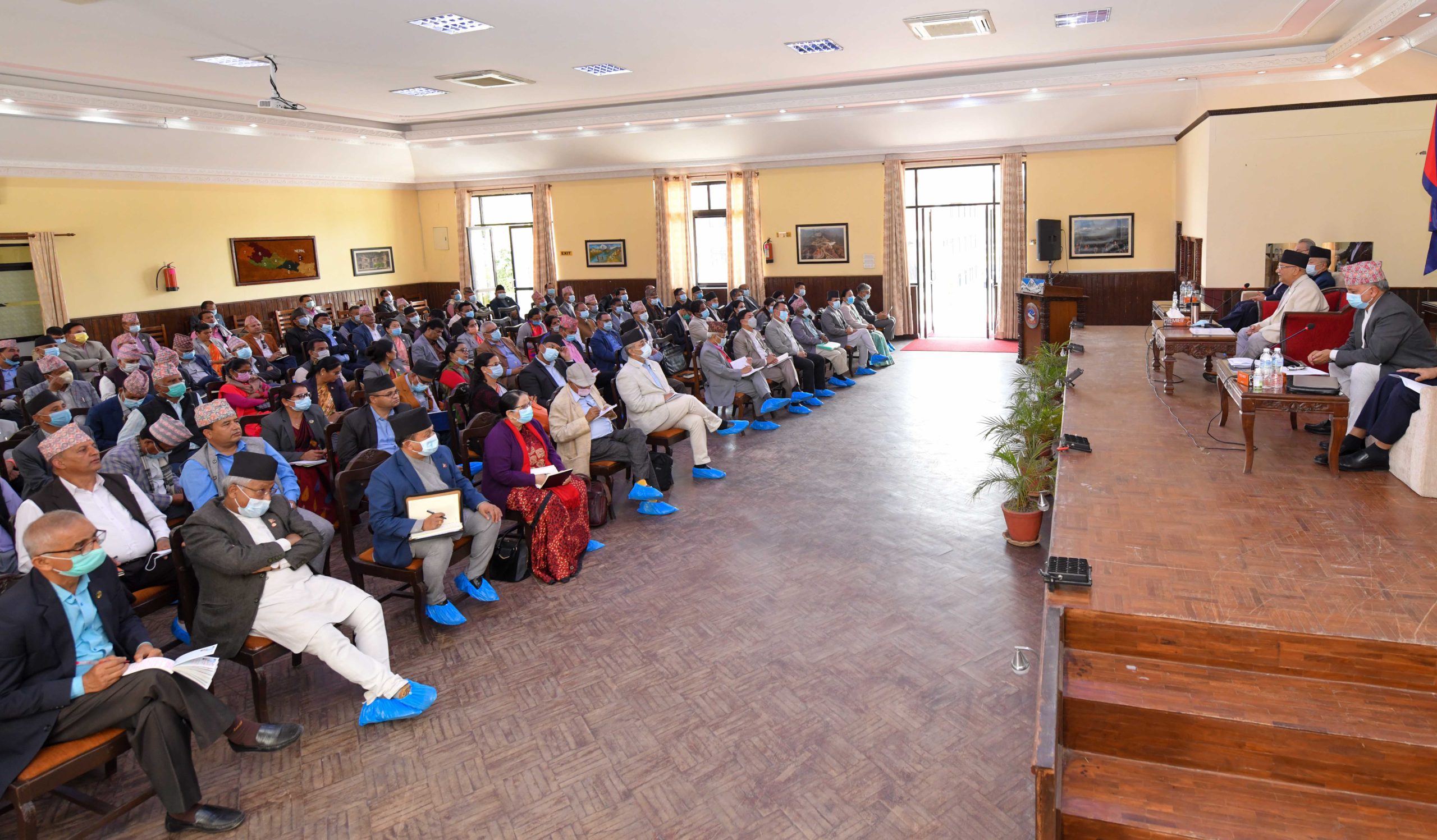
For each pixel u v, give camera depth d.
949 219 16.41
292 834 3.17
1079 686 3.28
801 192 17.03
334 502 6.00
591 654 4.41
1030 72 12.24
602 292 19.06
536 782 3.41
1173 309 8.82
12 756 2.89
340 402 7.20
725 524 6.29
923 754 3.46
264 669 4.45
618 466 6.46
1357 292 5.34
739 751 3.54
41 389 7.59
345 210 18.23
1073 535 4.25
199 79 10.92
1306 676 3.24
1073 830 2.94
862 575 5.25
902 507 6.54
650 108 14.53
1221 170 11.52
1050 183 15.30
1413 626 3.20
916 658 4.22
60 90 10.88
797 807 3.19
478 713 3.92
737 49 10.20
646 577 5.37
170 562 4.23
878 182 16.44
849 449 8.34
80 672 3.18
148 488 4.80
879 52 10.66
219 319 14.95
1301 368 6.01
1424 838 2.75
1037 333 12.74
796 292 12.88
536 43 9.53
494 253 20.06
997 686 3.95
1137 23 9.45
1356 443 5.37
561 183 18.88
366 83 11.66
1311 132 11.09
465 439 5.94
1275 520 4.37
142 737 3.09
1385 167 10.91
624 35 9.31
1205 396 7.54
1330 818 2.86
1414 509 4.45
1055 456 5.84
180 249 14.94
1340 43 10.16
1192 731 3.11
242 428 6.00
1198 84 12.10
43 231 12.93
